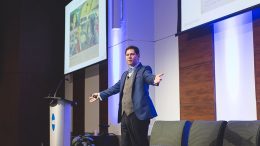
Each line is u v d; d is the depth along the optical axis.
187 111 5.01
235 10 4.00
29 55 8.65
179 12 4.93
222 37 4.46
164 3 5.71
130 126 3.88
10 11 8.79
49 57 8.80
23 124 8.44
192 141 3.78
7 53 8.79
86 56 7.19
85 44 7.26
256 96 3.93
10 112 8.60
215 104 4.51
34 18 8.77
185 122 4.08
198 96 4.80
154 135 4.35
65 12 8.45
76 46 7.72
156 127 4.39
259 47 3.93
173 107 5.34
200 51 4.82
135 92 3.86
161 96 5.65
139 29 5.95
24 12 8.70
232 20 4.32
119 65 6.21
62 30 8.98
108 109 6.57
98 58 6.66
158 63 5.80
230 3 4.08
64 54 8.41
